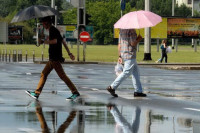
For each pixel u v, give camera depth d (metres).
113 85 28.66
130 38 28.62
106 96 28.95
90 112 22.56
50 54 27.33
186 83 39.00
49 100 26.83
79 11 72.06
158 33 121.88
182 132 17.86
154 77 45.50
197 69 59.12
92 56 98.56
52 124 19.22
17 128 18.30
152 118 21.00
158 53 128.12
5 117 20.84
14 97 27.98
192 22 122.81
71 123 19.50
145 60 81.31
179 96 29.42
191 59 91.88
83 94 29.91
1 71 50.78
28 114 21.75
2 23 103.25
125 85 36.16
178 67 59.38
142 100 27.20
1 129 18.08
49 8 28.77
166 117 21.30
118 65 29.16
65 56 98.81
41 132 17.53
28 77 42.78
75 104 25.30
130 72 28.77
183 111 23.09
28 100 26.70
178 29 122.19
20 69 54.28
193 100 27.42
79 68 58.28
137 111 23.02
